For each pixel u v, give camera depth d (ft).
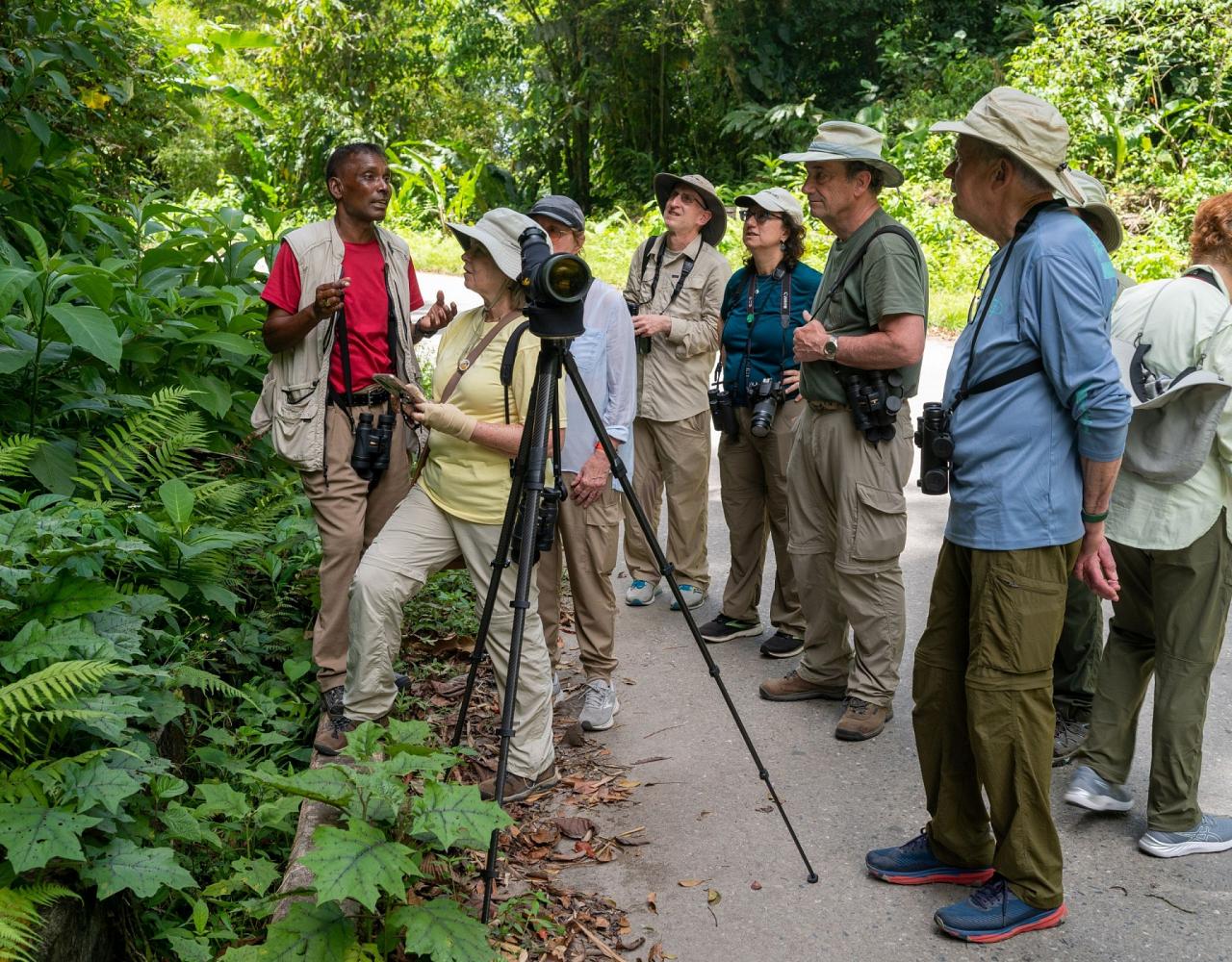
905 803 11.78
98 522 11.34
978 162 9.50
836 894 10.21
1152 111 54.85
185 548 12.16
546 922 9.61
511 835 11.05
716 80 77.15
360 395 12.66
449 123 90.94
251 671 13.61
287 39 82.17
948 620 9.98
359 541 12.74
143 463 14.20
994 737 9.39
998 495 9.32
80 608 9.50
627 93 81.56
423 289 49.70
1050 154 9.18
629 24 78.43
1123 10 55.31
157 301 16.25
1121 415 8.91
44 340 14.66
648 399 16.67
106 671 8.27
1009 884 9.54
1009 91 9.32
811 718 13.85
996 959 9.27
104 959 8.41
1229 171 49.21
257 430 12.81
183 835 9.34
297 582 15.06
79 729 9.16
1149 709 13.94
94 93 20.68
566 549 13.51
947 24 73.77
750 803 11.79
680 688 14.78
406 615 16.16
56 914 7.81
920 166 58.13
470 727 13.23
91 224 19.79
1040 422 9.27
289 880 9.45
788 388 14.93
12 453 11.32
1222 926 9.64
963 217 9.86
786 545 15.11
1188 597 10.39
